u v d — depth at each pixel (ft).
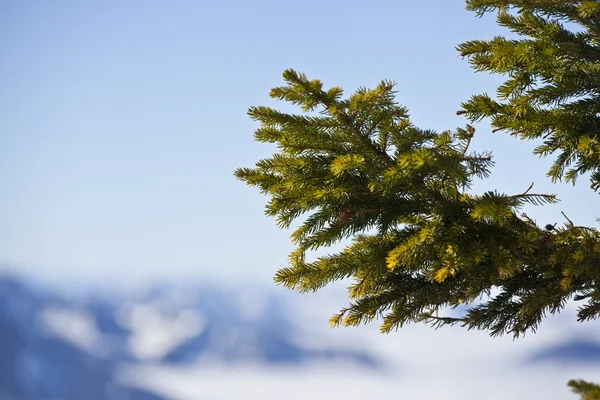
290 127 8.83
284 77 8.52
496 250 8.77
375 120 8.71
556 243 8.95
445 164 8.55
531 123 9.05
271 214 8.96
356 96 8.52
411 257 8.79
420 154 8.50
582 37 9.10
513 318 9.09
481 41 9.08
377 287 9.12
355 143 8.79
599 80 9.09
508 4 9.07
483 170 8.76
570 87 9.09
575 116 9.12
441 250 8.82
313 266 9.06
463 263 8.72
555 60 9.05
